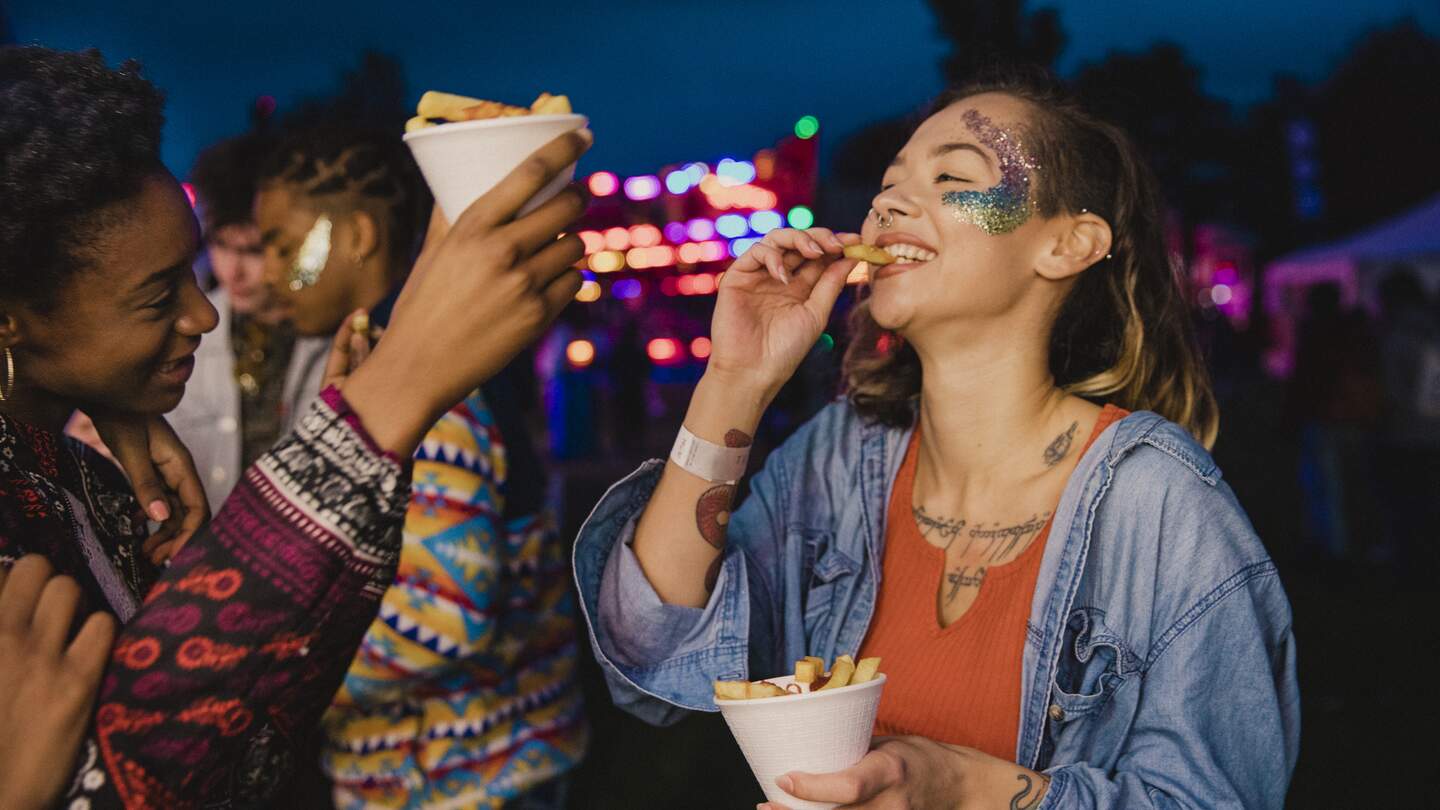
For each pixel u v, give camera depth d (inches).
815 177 815.1
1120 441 67.8
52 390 53.1
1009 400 72.2
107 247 48.6
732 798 185.0
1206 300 1460.4
